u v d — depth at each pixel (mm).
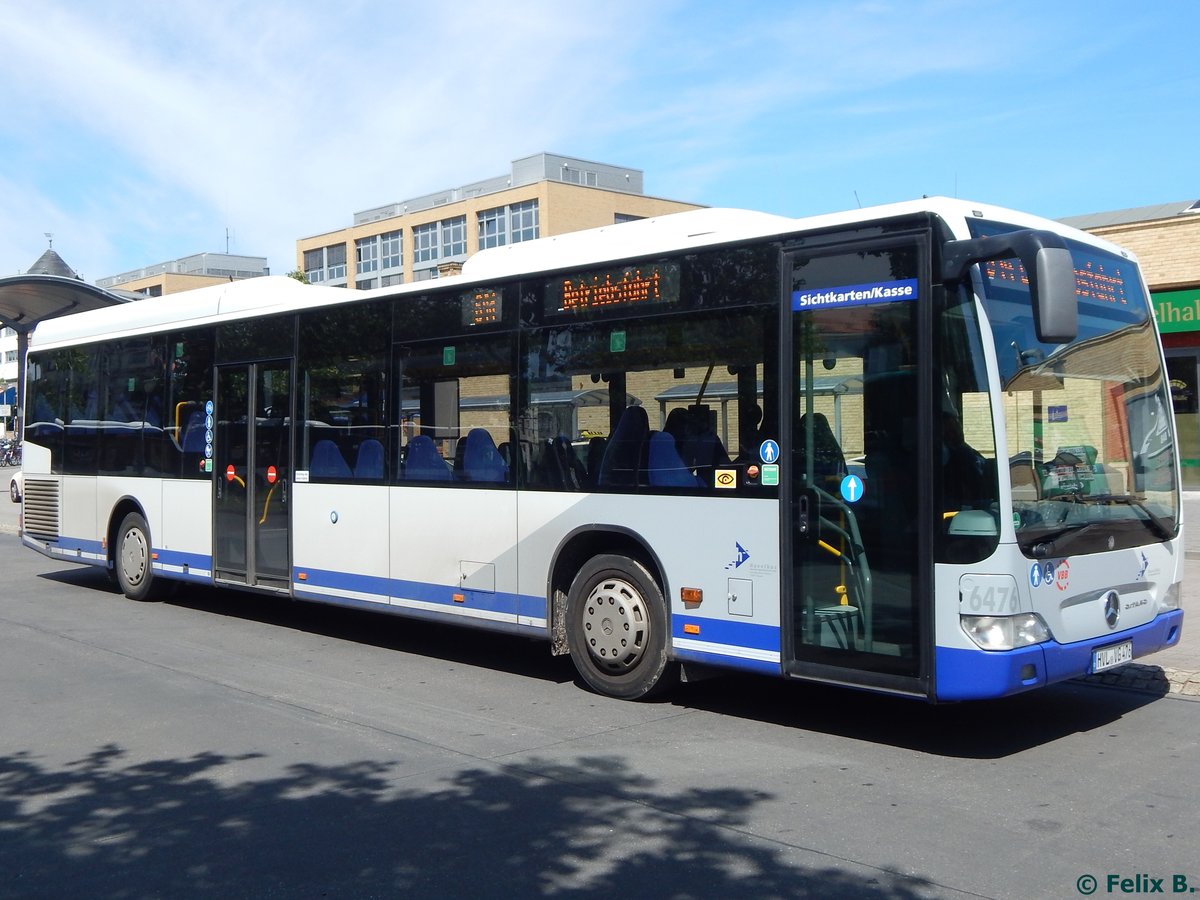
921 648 6203
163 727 7227
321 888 4633
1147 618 6988
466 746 6742
